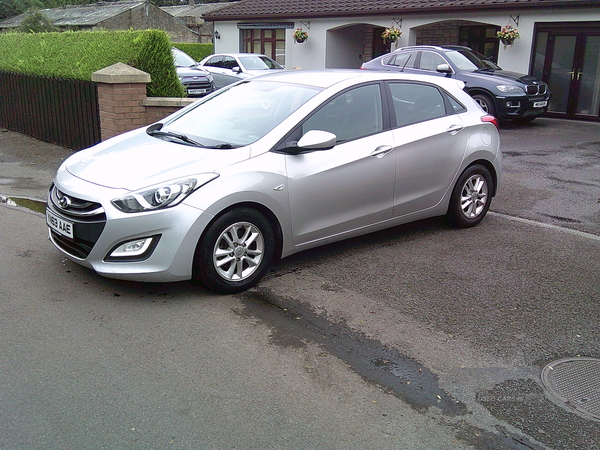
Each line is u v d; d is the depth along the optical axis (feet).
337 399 10.84
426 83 19.48
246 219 14.82
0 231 19.39
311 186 15.97
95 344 12.43
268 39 76.18
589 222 22.15
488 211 23.38
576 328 13.80
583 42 49.65
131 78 29.04
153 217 13.66
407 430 10.03
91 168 15.38
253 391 10.98
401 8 60.03
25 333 12.79
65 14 152.76
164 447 9.38
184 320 13.61
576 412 10.64
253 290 15.39
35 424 9.84
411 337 13.16
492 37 61.26
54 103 35.14
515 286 16.08
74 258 14.66
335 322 13.75
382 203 17.93
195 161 14.78
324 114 16.60
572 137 41.37
